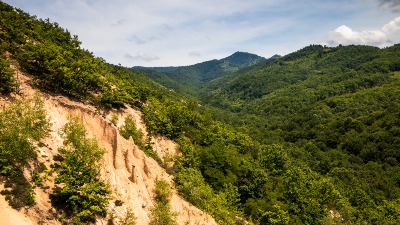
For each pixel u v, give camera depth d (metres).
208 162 61.25
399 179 98.56
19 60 44.72
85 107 46.66
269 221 53.62
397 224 64.06
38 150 33.66
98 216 32.31
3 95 37.56
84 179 31.75
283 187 69.06
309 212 61.00
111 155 40.81
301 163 104.62
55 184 31.89
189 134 76.31
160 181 42.94
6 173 28.59
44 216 28.39
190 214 43.56
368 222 66.25
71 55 52.72
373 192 89.81
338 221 62.53
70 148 35.25
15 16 58.25
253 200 59.38
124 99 57.78
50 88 45.38
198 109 174.00
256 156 91.94
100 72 65.12
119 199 36.41
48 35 62.69
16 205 27.38
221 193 52.84
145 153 49.22
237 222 51.59
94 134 41.94
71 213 30.34
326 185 67.81
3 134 29.58
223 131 92.56
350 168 107.38
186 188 48.12
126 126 52.56
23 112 33.12
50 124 35.91
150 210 38.19
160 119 64.50
